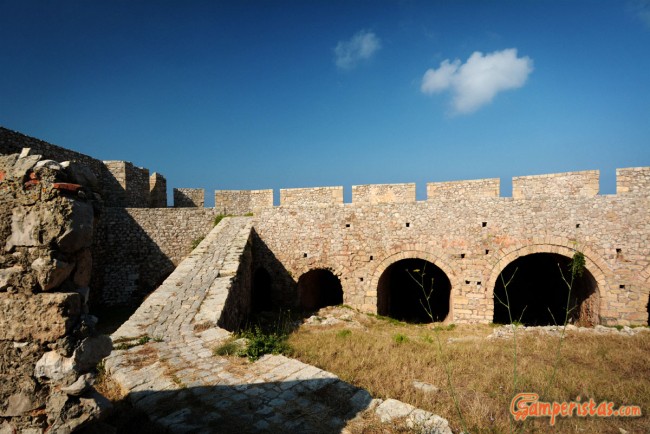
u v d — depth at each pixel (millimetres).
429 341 10219
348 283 16516
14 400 3094
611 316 12945
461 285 14750
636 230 12812
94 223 3736
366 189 16719
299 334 10562
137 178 20062
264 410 4398
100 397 3404
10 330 3102
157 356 6105
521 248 14055
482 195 14844
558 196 13703
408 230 15633
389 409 4500
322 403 4605
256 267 17625
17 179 3191
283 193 18328
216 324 7645
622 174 13055
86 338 3283
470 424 4648
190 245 18797
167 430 3969
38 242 3100
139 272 17828
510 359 7707
